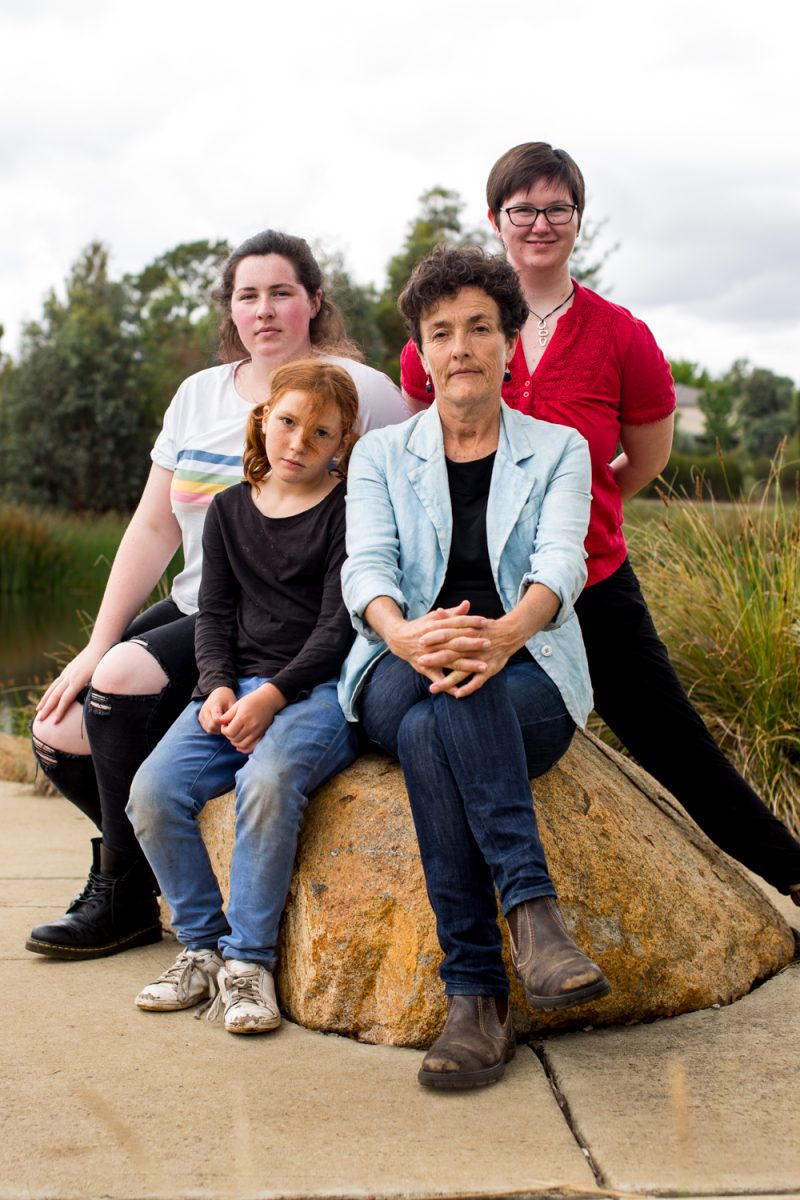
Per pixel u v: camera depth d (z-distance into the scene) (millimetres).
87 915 2725
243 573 2641
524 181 2898
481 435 2525
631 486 3264
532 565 2375
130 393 29922
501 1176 1697
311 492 2654
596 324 2914
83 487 29234
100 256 35125
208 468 2994
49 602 17453
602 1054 2172
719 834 2834
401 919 2242
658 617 4555
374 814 2365
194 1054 2154
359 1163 1734
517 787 2123
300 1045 2215
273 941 2354
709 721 4266
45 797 4816
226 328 3277
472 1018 2049
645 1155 1755
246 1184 1670
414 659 2213
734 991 2494
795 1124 1862
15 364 30438
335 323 3299
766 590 4461
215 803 2551
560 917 2041
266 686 2418
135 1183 1671
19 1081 2018
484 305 2416
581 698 2428
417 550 2445
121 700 2652
